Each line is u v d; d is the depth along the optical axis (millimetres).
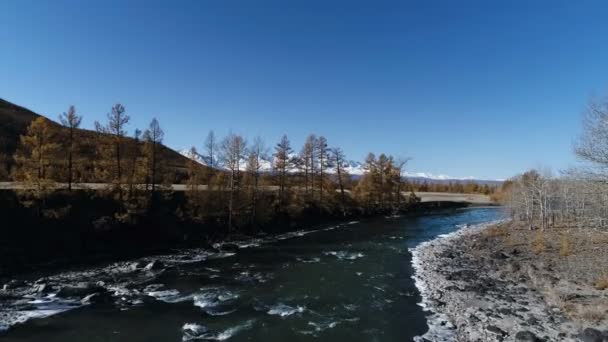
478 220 72812
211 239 41781
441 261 33906
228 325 18422
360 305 21594
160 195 41312
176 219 41000
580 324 17531
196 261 32969
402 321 19078
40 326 17766
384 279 27391
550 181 58781
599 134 23516
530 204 57781
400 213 83000
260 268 30609
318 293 23906
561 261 29875
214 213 44500
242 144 48656
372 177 77875
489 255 35969
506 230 51625
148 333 17266
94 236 33438
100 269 28797
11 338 16406
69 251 31000
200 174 45156
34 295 21984
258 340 16734
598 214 34469
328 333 17594
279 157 56000
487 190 150125
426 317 19562
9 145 68312
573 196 49031
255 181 49156
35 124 30469
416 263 32969
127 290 23688
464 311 20188
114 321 18594
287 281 26703
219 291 24031
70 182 34062
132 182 35938
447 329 17922
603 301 19688
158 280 26375
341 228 57125
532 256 33250
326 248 40219
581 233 40844
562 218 56594
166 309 20469
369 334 17469
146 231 37438
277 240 45094
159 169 40594
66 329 17516
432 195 126500
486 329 17469
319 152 64688
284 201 56125
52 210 30719
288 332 17688
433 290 24469
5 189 31609
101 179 35312
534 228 50969
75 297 21812
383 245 42406
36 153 30375
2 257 26734
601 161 23422
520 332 16344
